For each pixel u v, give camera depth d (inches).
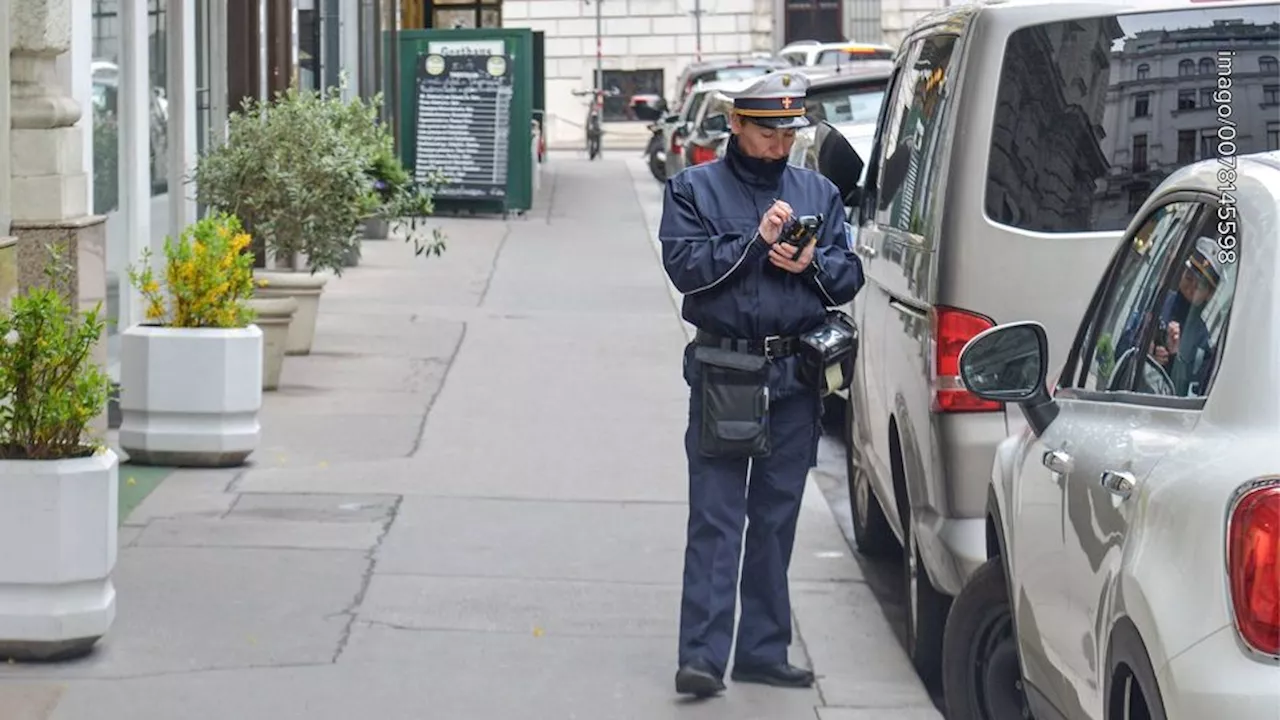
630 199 3599.9
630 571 901.8
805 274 690.8
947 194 700.7
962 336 695.7
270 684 715.4
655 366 1576.0
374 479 1098.1
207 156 1430.9
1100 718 467.5
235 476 1093.1
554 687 722.8
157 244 1419.8
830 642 812.0
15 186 1058.7
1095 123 690.8
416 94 3019.2
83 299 1085.1
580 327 1804.9
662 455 1195.3
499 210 3070.9
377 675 731.4
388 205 1480.1
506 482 1100.5
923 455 722.2
